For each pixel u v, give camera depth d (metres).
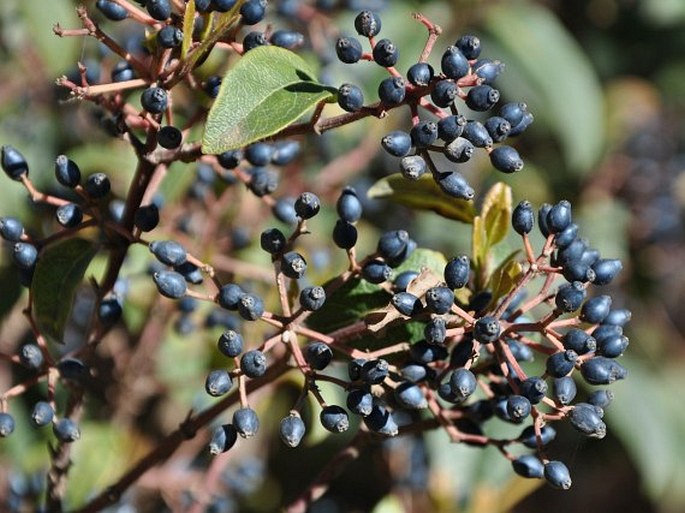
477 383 0.47
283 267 0.45
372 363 0.44
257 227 0.60
